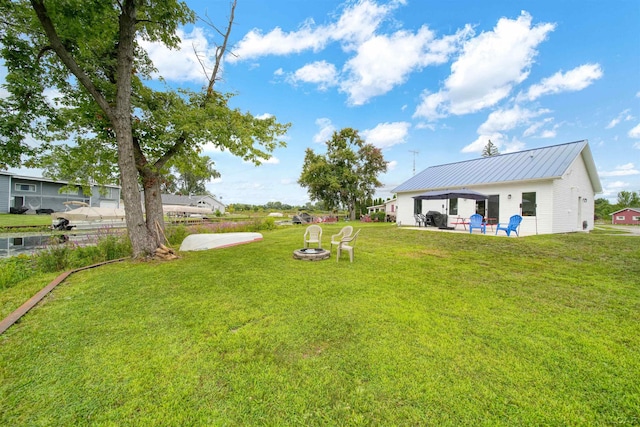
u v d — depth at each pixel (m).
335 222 27.28
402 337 2.83
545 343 2.69
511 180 12.84
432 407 1.86
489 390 2.03
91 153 8.07
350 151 30.30
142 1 6.43
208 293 4.33
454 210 15.94
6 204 24.88
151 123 8.13
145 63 8.31
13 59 6.35
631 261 6.18
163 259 7.00
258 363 2.41
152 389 2.10
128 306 3.83
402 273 5.49
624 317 3.30
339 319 3.29
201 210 24.14
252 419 1.79
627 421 1.74
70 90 7.32
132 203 6.98
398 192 19.34
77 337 2.95
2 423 1.79
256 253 7.94
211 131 7.08
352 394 2.00
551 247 8.04
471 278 5.11
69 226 15.30
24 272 6.01
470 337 2.82
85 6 5.55
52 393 2.07
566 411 1.82
